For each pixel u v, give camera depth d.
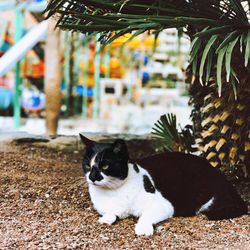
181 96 10.34
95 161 2.73
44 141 5.04
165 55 9.87
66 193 3.31
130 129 9.08
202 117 3.80
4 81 10.27
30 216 2.82
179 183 3.05
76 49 9.07
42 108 10.58
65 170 4.00
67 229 2.64
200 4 2.82
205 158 3.46
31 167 3.89
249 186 3.62
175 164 3.17
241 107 3.38
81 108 10.82
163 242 2.50
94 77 10.08
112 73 10.60
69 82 10.38
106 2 2.82
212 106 3.51
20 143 4.93
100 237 2.54
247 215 3.04
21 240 2.40
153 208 2.79
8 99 10.05
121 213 2.83
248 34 2.56
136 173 2.89
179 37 2.54
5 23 9.31
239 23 2.79
